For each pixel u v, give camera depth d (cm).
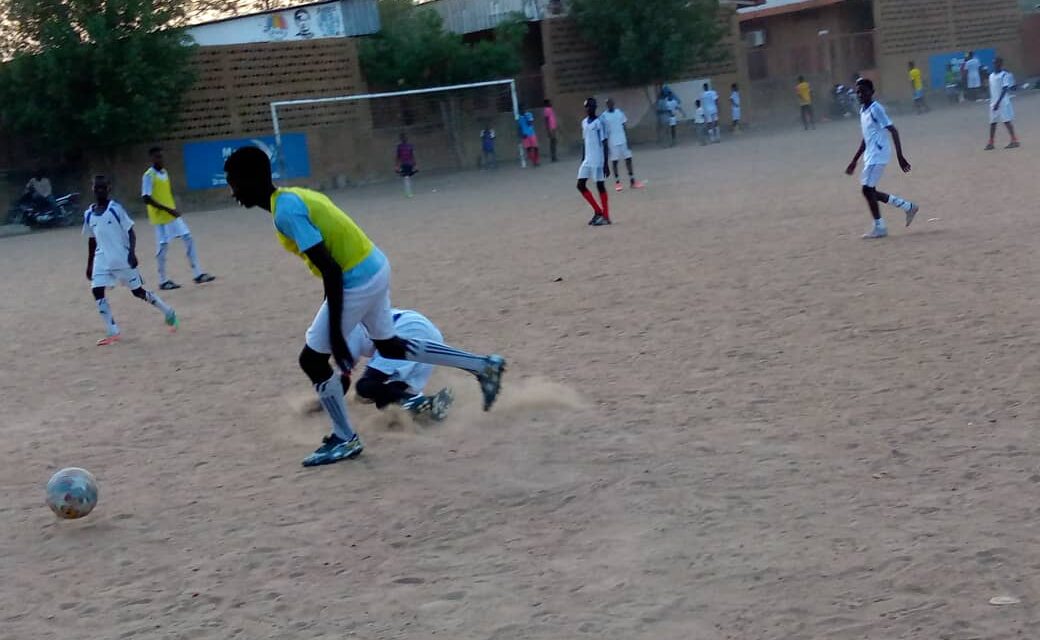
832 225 1533
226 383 939
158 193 1564
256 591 504
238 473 684
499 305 1182
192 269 1694
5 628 485
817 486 577
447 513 584
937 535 504
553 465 647
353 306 667
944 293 1009
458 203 2695
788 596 458
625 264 1385
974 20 5297
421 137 4084
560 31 4362
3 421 863
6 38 3381
